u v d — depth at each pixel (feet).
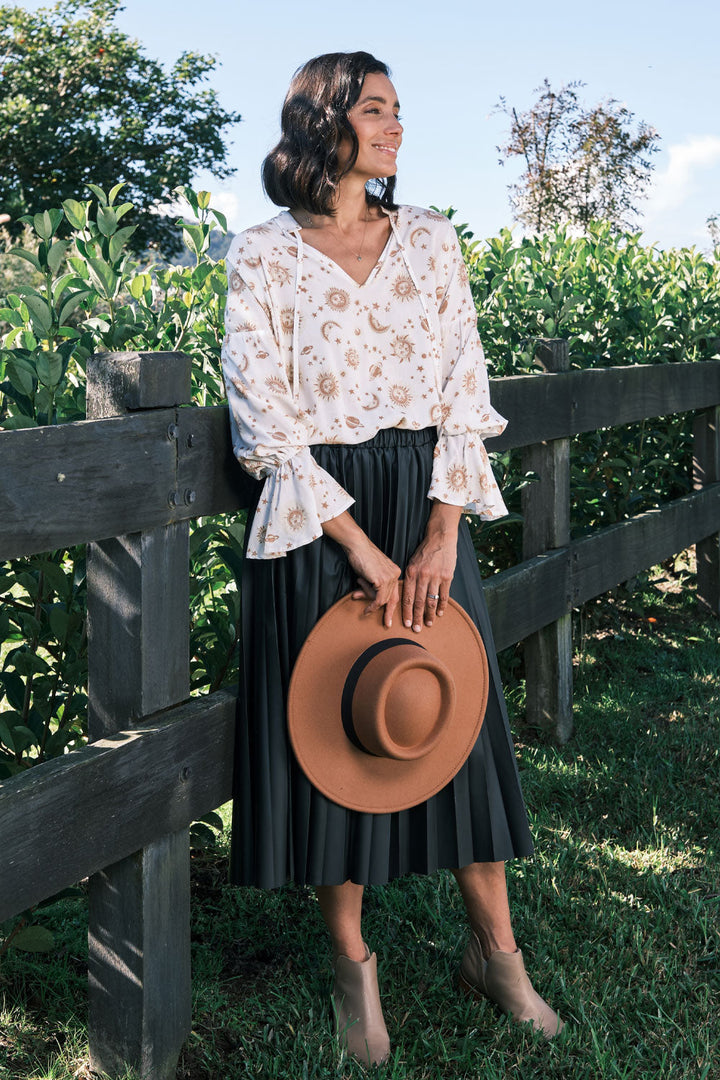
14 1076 6.75
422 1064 7.05
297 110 6.73
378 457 6.87
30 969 7.78
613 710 13.39
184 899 6.97
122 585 6.48
